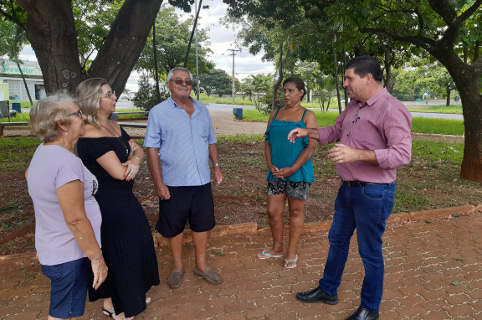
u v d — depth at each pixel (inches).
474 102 249.1
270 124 130.3
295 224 130.4
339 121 108.1
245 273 130.5
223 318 105.0
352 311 108.7
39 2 142.7
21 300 112.3
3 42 698.2
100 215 80.5
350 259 141.3
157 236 150.1
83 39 526.3
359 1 247.6
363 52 406.6
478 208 197.0
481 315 107.0
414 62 570.6
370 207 93.0
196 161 113.9
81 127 73.2
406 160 84.6
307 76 700.7
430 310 109.3
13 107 882.1
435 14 299.4
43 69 157.1
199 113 116.5
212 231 158.1
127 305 93.3
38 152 70.0
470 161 257.9
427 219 184.4
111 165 86.1
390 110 87.4
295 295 116.6
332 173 277.3
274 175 124.5
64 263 72.1
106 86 87.7
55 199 68.7
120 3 570.9
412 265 136.8
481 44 302.8
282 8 303.7
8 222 169.3
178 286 120.6
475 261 140.3
